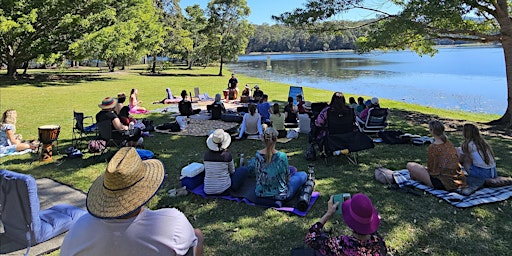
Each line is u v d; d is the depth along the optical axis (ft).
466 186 14.84
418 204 14.14
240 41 116.98
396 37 30.99
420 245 11.28
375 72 113.09
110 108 21.21
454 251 10.91
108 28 74.90
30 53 70.69
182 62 216.13
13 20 63.05
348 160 20.40
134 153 6.09
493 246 11.12
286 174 14.20
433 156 15.08
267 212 13.64
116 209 5.51
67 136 26.81
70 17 69.36
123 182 5.63
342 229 12.25
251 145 23.93
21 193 10.71
